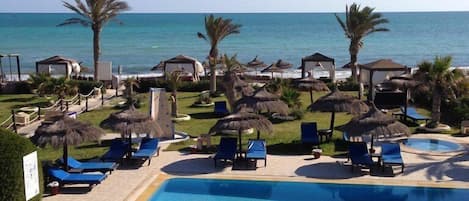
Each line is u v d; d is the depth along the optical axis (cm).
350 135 1723
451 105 2616
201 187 1547
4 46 9762
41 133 1517
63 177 1485
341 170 1688
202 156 1873
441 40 11781
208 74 4922
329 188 1531
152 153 1772
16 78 5244
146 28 16150
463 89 2384
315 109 2053
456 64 7450
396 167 1711
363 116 1761
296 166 1736
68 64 4094
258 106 2145
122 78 5028
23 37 11981
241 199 1452
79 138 1527
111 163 1659
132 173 1669
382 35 13400
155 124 1817
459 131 2272
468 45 10462
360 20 4153
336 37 12644
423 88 2341
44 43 10406
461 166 1720
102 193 1473
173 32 14225
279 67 4634
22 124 2488
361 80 3350
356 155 1698
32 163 1229
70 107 3066
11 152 1162
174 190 1519
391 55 8656
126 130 1722
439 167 1711
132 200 1423
